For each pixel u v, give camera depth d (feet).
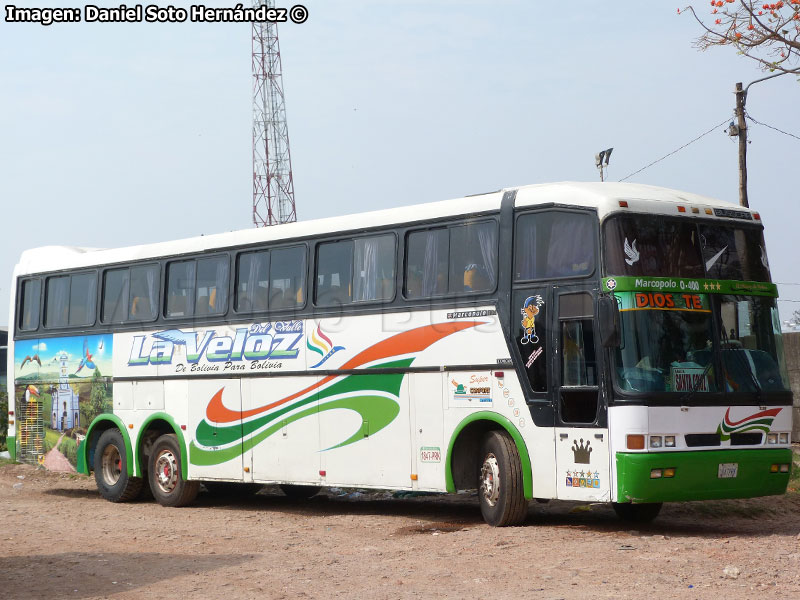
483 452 44.09
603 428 39.11
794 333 73.56
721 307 41.06
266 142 186.70
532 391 41.60
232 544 42.06
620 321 39.04
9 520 51.78
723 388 40.16
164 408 58.08
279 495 65.10
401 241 47.21
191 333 56.85
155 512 55.47
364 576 33.55
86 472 62.85
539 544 38.06
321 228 50.85
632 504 46.14
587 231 40.50
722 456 39.55
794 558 33.78
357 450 48.32
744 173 75.92
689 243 41.09
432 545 39.29
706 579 30.68
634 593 29.07
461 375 44.19
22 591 32.83
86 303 63.46
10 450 67.31
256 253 54.13
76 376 63.41
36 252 67.62
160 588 32.89
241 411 53.93
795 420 72.38
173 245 58.49
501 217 43.37
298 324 51.52
